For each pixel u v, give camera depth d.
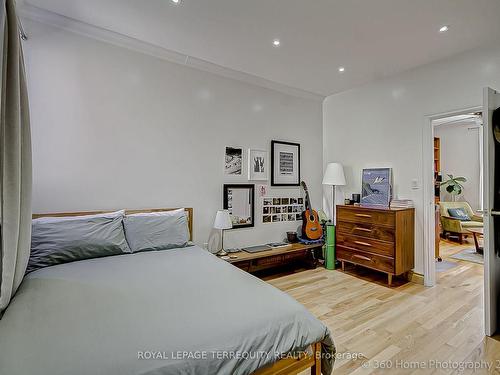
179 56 2.96
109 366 0.90
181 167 3.04
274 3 2.07
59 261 1.99
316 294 2.87
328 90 4.04
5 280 1.34
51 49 2.35
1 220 1.36
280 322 1.25
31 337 1.04
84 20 2.37
